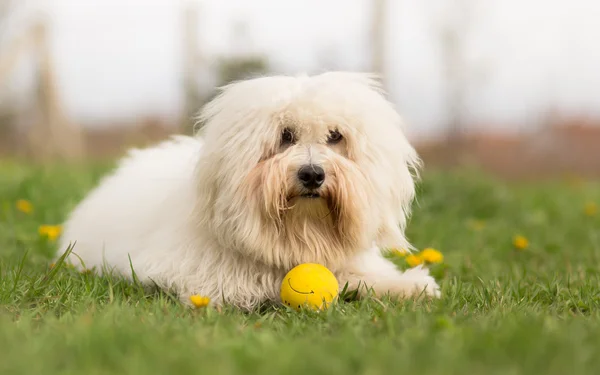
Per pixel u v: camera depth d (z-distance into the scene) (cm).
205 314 365
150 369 252
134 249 464
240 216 407
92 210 533
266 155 418
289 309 384
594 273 534
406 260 551
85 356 264
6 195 851
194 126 471
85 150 1662
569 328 309
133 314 352
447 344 278
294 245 421
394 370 251
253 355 267
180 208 447
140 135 1517
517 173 1531
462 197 905
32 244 606
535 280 488
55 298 395
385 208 433
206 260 430
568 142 1537
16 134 1686
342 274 450
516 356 266
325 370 250
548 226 801
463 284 471
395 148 436
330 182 407
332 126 416
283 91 419
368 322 341
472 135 1500
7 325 310
